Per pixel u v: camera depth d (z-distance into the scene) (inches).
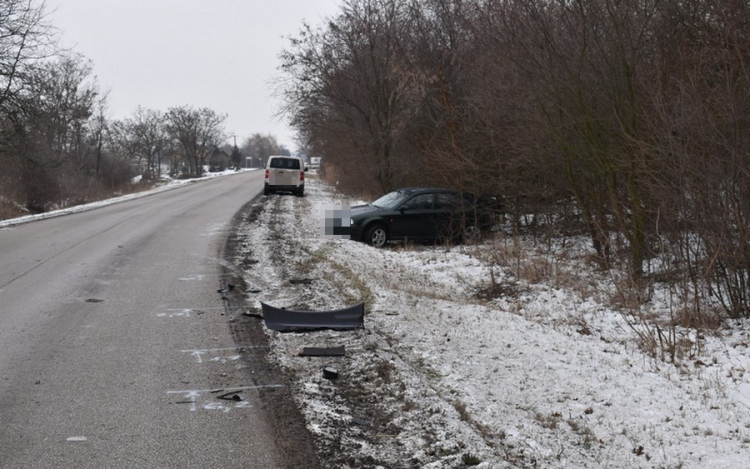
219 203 1131.3
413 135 870.4
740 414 221.6
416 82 782.5
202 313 347.3
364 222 665.0
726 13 350.6
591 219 501.0
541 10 470.6
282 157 1334.9
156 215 909.2
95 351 279.3
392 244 686.5
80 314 344.2
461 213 685.9
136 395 227.9
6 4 1064.2
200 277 446.9
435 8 766.5
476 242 676.1
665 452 191.6
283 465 176.7
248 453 183.6
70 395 227.5
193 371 253.8
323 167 1951.3
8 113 1125.1
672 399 235.8
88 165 2116.1
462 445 187.9
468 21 569.3
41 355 273.4
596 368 270.8
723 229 336.2
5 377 245.9
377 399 226.7
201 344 290.4
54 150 1636.3
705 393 241.9
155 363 263.6
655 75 409.1
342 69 938.1
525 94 514.6
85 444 188.4
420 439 192.5
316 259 517.3
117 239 649.6
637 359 289.0
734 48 346.6
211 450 185.3
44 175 1380.4
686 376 263.9
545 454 185.6
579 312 390.9
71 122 1926.7
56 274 458.6
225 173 3410.4
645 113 387.5
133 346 287.0
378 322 331.0
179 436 194.4
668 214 385.4
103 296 388.5
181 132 3245.6
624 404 230.2
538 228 690.8
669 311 375.9
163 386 237.1
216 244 608.1
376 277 475.2
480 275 514.0
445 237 684.7
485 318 355.6
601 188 490.3
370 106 941.2
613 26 429.7
